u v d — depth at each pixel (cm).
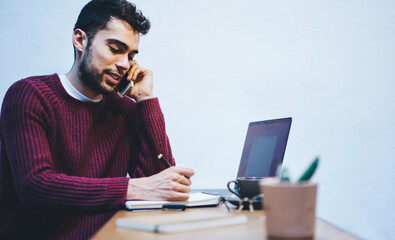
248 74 200
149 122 140
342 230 63
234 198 96
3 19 189
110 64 131
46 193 99
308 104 200
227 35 200
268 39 201
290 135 199
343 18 204
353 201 198
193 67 198
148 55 195
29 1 191
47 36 191
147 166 138
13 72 188
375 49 204
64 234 108
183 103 196
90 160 132
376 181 199
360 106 201
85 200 98
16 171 107
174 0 198
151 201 99
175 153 194
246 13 201
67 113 128
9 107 117
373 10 205
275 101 200
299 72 201
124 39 130
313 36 202
